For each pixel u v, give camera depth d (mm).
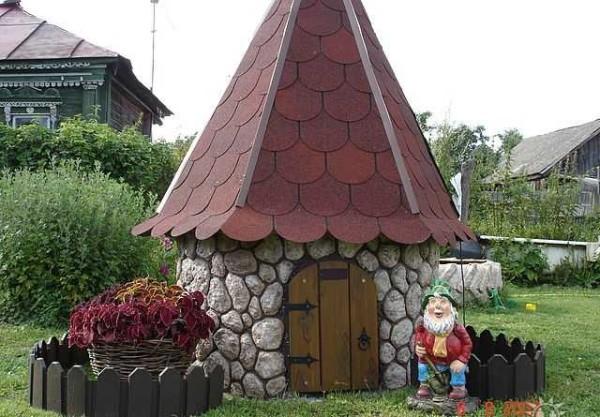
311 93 4949
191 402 4238
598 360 6211
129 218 8391
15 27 17422
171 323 4336
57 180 8422
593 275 14039
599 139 27500
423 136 5621
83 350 5391
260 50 5324
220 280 4859
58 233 7906
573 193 16547
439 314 4359
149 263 8641
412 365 4926
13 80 15766
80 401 4168
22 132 11477
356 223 4547
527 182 17359
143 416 4086
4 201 7988
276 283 4703
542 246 14430
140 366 4352
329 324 4703
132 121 18578
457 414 4277
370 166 4793
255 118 4902
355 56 5141
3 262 7789
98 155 11852
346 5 5289
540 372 4914
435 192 5230
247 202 4566
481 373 4676
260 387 4676
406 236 4516
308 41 5113
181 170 5320
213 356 4848
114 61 15516
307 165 4730
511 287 13500
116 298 4625
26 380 5203
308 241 4418
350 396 4629
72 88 15898
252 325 4730
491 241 14430
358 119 4930
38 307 7812
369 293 4781
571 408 4609
